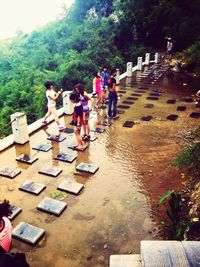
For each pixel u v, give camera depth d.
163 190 5.87
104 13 39.59
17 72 33.41
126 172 6.63
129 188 5.99
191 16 26.28
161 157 7.30
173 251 2.57
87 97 7.98
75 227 4.88
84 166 6.85
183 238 4.25
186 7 26.75
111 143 8.23
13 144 8.17
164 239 4.55
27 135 8.26
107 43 31.67
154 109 11.24
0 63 41.75
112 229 4.82
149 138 8.52
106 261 4.18
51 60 34.72
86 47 34.19
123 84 15.49
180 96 13.09
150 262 2.46
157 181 6.22
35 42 45.75
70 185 6.05
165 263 2.45
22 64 36.12
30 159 7.19
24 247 4.46
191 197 5.23
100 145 8.11
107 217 5.11
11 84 28.50
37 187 5.97
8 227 3.50
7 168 6.80
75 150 7.77
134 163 7.05
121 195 5.75
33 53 41.38
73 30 39.12
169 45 24.05
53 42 40.88
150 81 16.22
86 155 7.49
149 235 4.66
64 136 8.68
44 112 25.14
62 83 27.73
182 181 6.13
